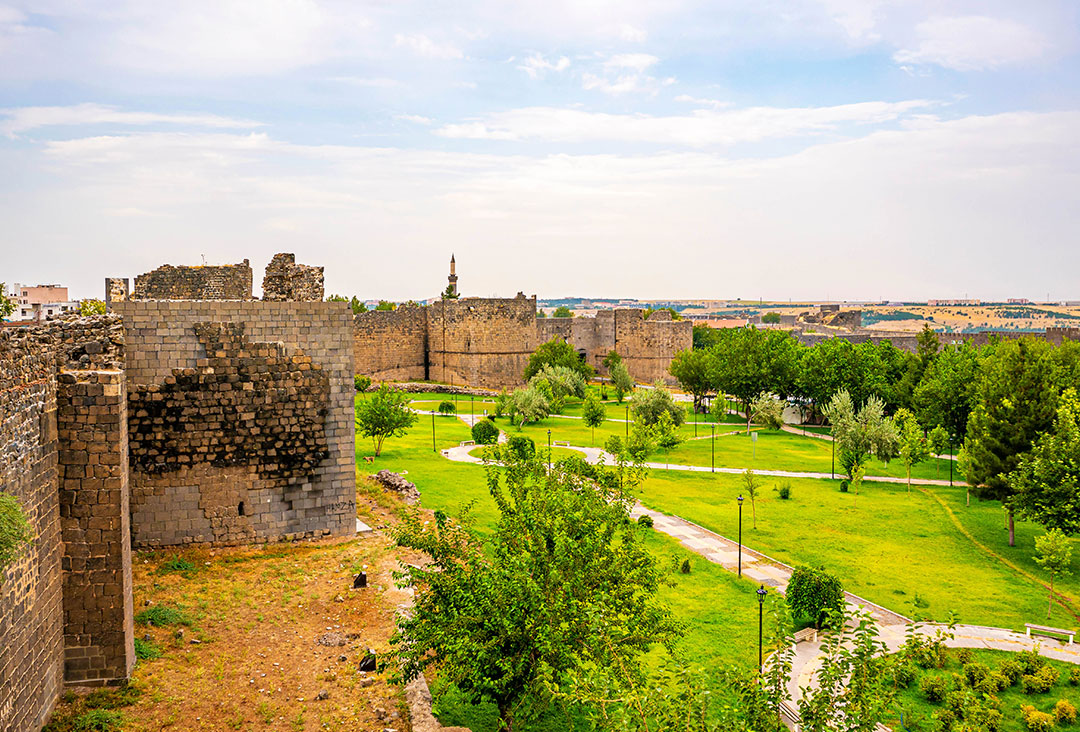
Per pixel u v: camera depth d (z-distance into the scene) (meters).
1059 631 32.16
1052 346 70.00
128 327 29.09
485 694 19.67
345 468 32.16
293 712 19.22
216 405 30.11
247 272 48.66
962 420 68.62
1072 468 41.56
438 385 97.81
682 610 32.41
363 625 24.38
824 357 87.88
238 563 28.94
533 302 104.12
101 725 17.77
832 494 55.44
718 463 65.94
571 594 18.52
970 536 46.44
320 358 31.47
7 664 15.76
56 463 19.05
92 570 19.39
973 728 16.91
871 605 35.19
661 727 13.38
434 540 20.86
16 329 17.05
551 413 87.44
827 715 13.27
